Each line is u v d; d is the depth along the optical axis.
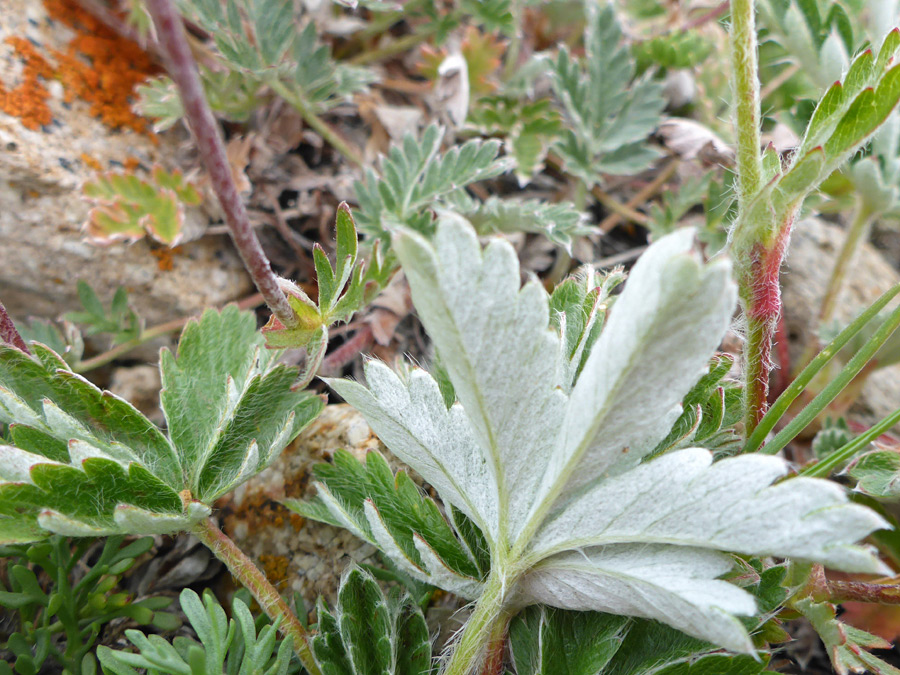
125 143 0.10
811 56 0.09
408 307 0.10
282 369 0.06
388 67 0.13
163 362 0.06
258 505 0.07
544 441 0.05
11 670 0.06
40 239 0.09
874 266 0.12
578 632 0.05
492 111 0.11
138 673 0.07
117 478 0.05
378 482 0.06
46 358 0.06
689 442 0.06
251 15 0.09
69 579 0.07
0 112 0.09
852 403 0.10
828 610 0.05
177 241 0.09
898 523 0.07
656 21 0.13
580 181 0.11
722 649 0.05
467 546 0.06
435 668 0.06
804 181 0.05
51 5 0.11
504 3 0.11
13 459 0.05
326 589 0.07
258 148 0.11
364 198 0.09
